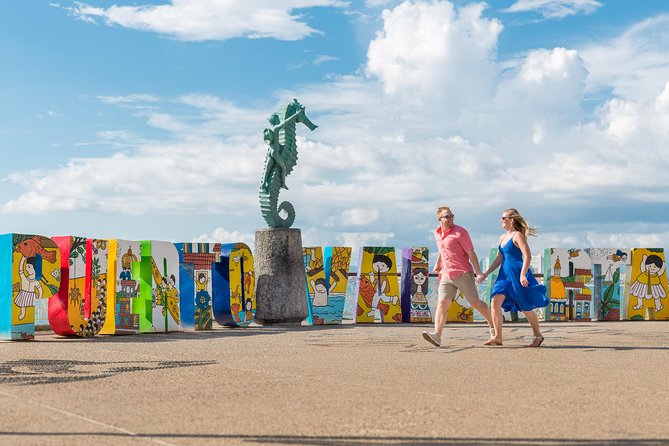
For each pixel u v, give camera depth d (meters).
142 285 15.07
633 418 5.66
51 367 8.64
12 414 5.76
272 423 5.43
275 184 18.61
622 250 21.28
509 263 11.59
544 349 11.08
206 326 16.33
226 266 17.30
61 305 13.30
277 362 9.27
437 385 7.27
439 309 11.65
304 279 18.47
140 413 5.81
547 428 5.29
